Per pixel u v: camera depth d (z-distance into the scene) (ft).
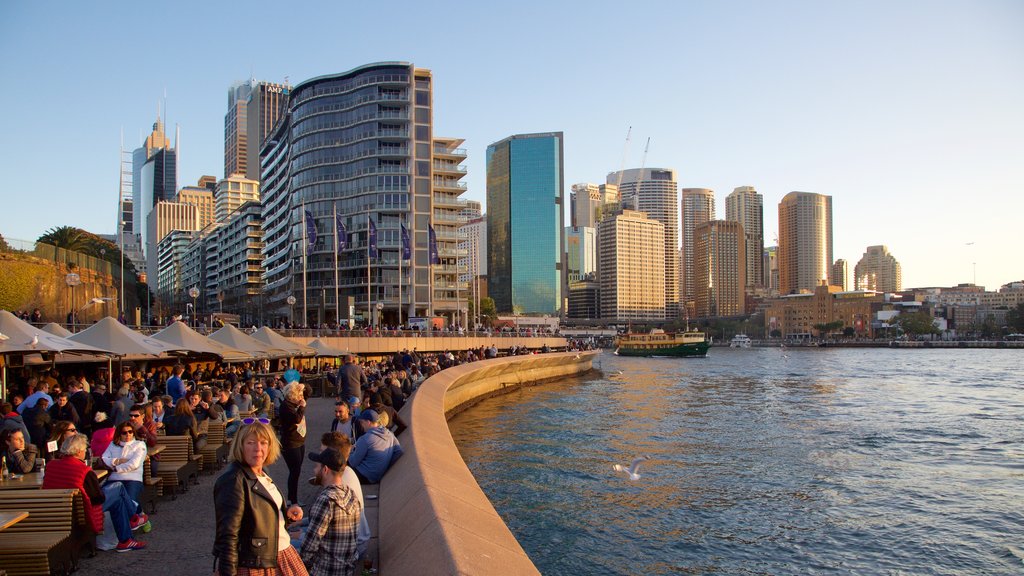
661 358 517.55
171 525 36.27
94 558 30.89
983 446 105.50
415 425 58.85
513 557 27.35
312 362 183.83
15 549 26.35
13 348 57.47
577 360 302.45
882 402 175.32
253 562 17.72
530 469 85.76
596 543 58.39
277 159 485.97
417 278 394.93
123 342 71.67
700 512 67.72
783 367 374.22
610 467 87.25
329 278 403.13
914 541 60.34
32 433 45.78
